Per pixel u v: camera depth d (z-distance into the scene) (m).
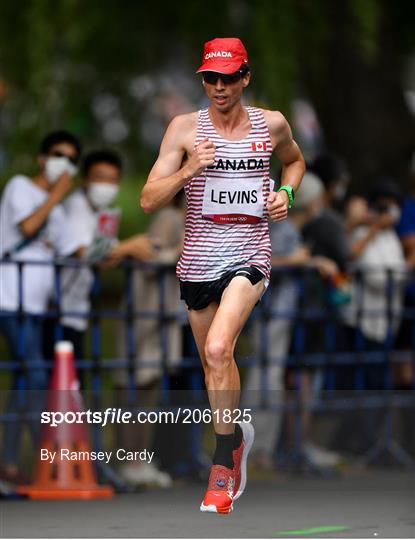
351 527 18.28
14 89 34.22
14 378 21.64
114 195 23.30
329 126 37.62
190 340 24.17
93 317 22.81
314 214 26.08
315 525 18.50
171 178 15.55
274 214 15.81
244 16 34.22
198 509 19.97
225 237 16.05
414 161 33.16
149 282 23.70
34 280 22.17
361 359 26.61
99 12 35.12
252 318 24.88
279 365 25.64
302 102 39.84
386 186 27.42
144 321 23.88
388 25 37.78
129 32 37.31
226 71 15.55
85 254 22.73
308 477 24.94
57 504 20.45
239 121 15.96
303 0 34.06
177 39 38.00
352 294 26.70
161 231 24.08
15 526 18.19
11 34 34.06
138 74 38.47
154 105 40.50
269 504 20.89
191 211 16.11
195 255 16.12
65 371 21.62
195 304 16.27
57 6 33.41
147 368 23.52
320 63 35.22
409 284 28.16
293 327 25.59
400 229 29.09
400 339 28.03
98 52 36.84
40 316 22.05
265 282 16.20
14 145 34.22
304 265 25.22
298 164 16.75
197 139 15.89
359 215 28.02
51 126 34.88
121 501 20.91
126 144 40.25
